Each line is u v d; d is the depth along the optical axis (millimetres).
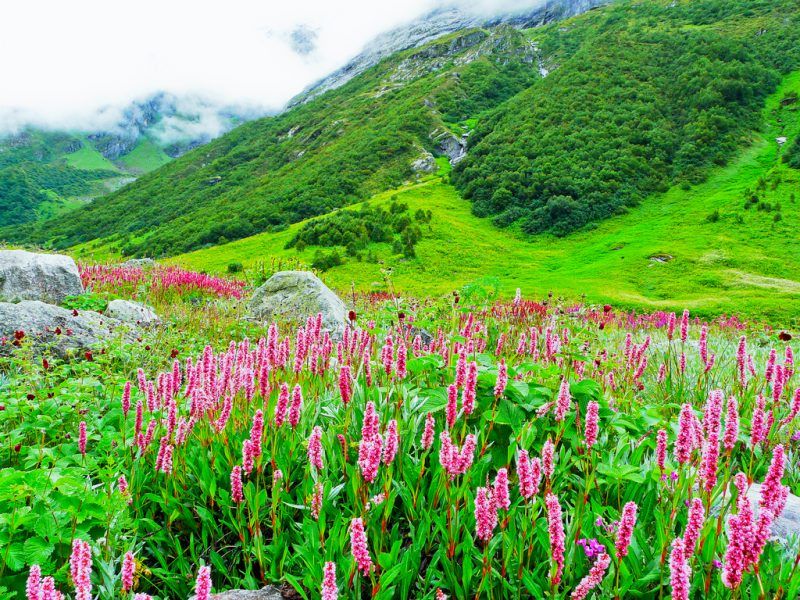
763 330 13398
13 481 2979
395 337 6227
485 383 4219
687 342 10383
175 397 4555
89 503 3006
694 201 103625
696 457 3674
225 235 130000
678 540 2201
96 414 4879
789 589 2531
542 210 107188
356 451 3928
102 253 142625
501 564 2941
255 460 3518
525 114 153125
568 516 3242
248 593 2721
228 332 10805
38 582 2162
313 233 101250
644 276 69875
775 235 80688
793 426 4840
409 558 2979
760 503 2625
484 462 3561
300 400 3596
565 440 4117
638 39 183250
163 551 3354
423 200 123812
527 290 64938
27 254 12547
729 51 151125
